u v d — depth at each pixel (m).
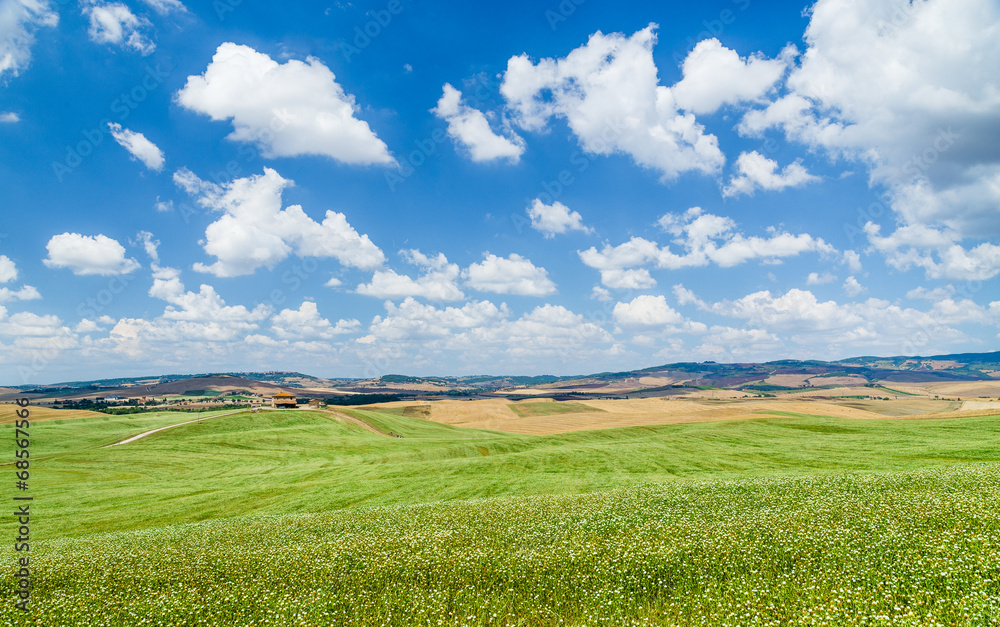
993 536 11.41
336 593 11.80
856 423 67.75
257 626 10.32
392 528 18.83
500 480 37.94
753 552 11.96
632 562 12.00
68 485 45.62
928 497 16.14
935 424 59.47
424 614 10.11
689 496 21.14
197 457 66.00
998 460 33.75
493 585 11.71
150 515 32.47
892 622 7.75
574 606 10.28
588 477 37.12
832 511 15.71
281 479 46.19
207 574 13.88
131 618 11.08
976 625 7.57
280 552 15.72
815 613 8.45
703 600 9.73
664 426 82.50
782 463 40.66
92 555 17.27
